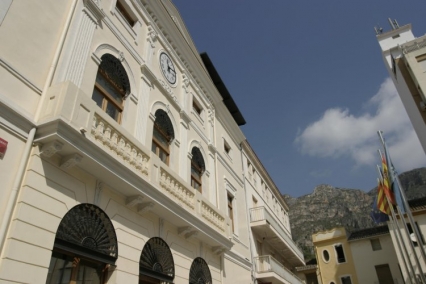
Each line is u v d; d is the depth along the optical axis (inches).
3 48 233.8
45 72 265.0
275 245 835.4
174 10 579.8
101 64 347.9
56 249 227.6
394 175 555.2
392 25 966.4
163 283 343.3
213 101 663.1
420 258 912.3
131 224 306.8
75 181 255.0
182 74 552.1
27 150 224.8
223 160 644.7
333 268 1200.2
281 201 1169.4
